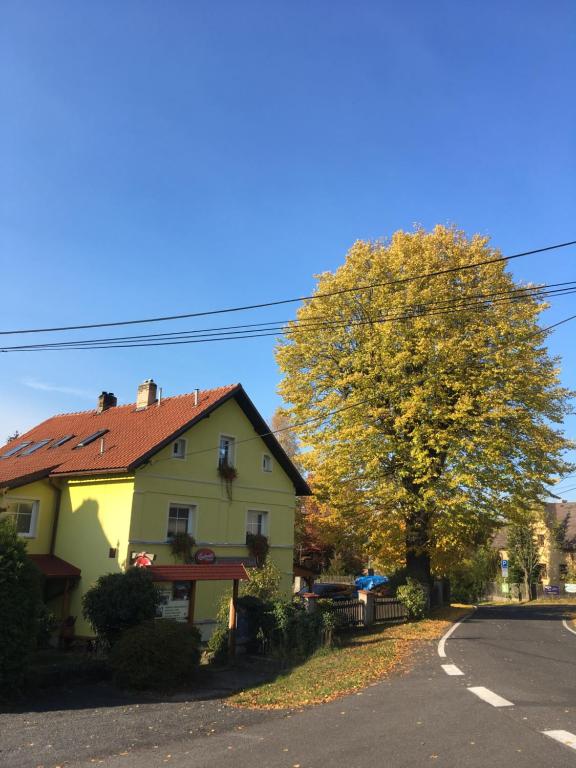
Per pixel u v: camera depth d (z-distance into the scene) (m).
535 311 25.41
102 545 21.00
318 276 29.48
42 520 22.27
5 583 11.47
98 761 7.17
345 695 10.44
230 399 25.36
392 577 29.30
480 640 17.11
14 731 8.84
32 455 26.33
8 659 11.25
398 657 14.12
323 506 29.03
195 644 13.84
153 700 11.56
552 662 13.07
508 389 24.42
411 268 26.02
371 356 26.09
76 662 13.78
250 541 24.97
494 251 26.50
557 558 57.84
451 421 24.86
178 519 22.55
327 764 6.41
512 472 24.31
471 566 50.50
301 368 29.11
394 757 6.52
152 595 15.27
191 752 7.36
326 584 34.09
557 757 6.32
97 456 22.66
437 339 25.09
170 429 22.45
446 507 23.58
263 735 8.03
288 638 16.84
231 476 24.36
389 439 25.09
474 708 8.66
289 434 47.41
